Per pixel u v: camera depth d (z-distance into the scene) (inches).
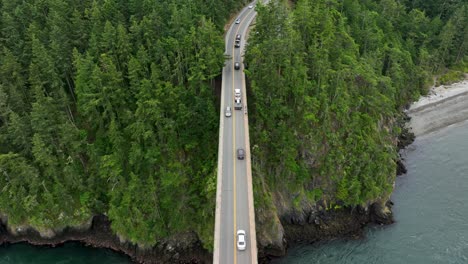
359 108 3211.1
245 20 3949.3
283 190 2842.0
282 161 2810.0
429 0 4810.5
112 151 2792.8
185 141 2810.0
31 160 2800.2
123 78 2797.7
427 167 3476.9
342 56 3206.2
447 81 4552.2
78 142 2758.4
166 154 2787.9
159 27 2910.9
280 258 2645.2
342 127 2989.7
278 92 2780.5
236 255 1951.3
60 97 2869.1
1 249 2832.2
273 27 2849.4
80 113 2920.8
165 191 2726.4
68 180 2790.4
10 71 2785.4
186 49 2822.3
